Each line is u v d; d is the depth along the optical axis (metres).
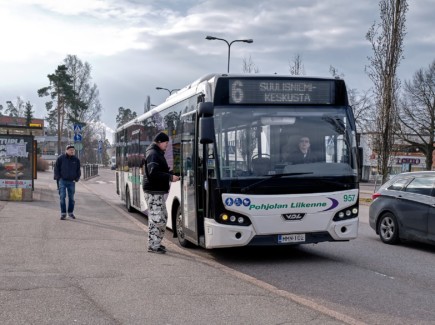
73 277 7.06
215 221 8.27
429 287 7.32
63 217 13.32
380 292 6.95
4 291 6.25
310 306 5.90
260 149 8.42
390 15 23.78
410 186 10.88
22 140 17.84
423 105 53.12
